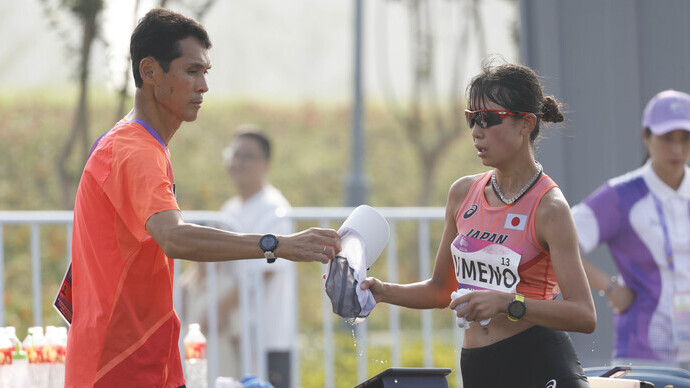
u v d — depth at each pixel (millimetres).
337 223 28875
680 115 19562
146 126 13906
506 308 12367
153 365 14023
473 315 12461
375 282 14016
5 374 17391
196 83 13938
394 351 26891
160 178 13344
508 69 13172
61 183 60406
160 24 13766
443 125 83875
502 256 12992
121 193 13492
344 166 78312
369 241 13984
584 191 22875
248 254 13078
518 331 13039
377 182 78188
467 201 13750
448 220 14219
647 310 19672
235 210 27516
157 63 13781
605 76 22875
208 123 78375
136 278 13812
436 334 49906
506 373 13086
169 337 14234
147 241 13570
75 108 62094
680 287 19562
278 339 25422
